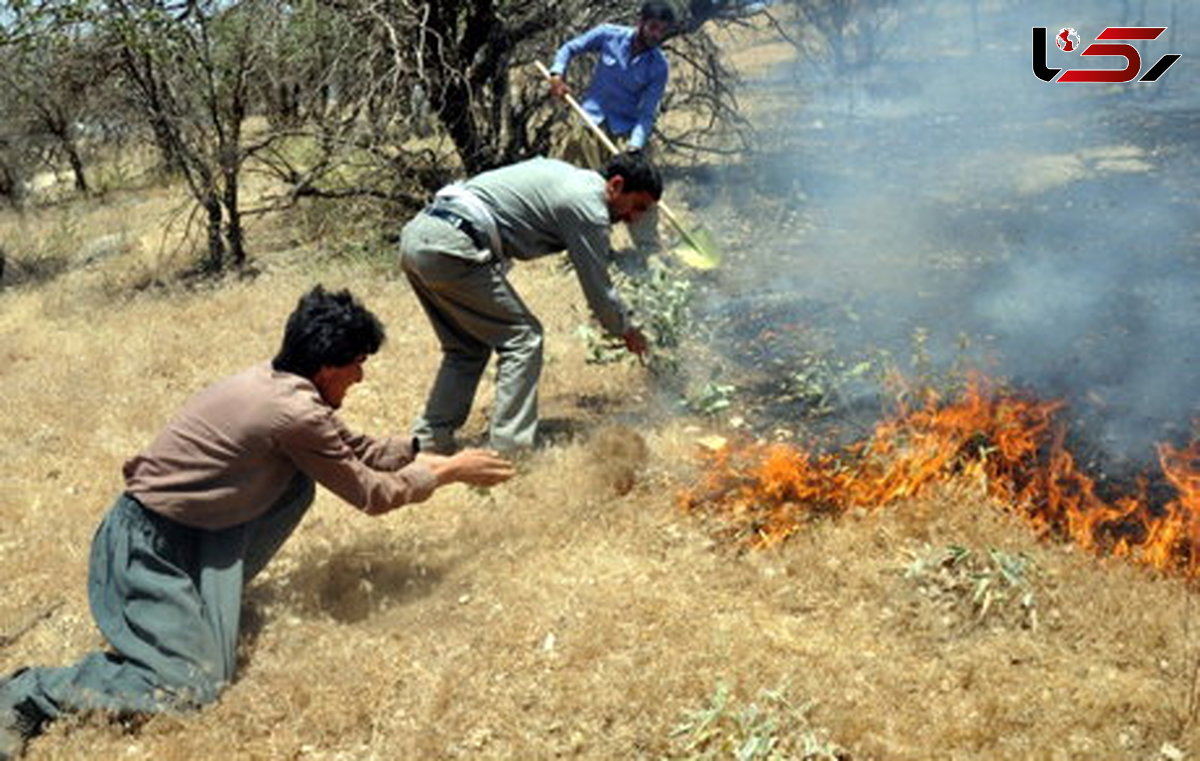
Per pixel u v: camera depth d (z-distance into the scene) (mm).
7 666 3725
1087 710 3029
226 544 3582
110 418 5805
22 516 4777
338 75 9031
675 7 10406
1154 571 3609
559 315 6883
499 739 3162
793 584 3768
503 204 4609
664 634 3525
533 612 3695
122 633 3434
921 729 2992
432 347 6562
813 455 4711
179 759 3145
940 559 3674
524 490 4609
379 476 3650
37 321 8047
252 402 3529
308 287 8000
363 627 3748
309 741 3234
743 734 3029
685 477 4574
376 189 9500
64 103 10281
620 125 8273
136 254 10172
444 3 9219
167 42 8547
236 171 8914
